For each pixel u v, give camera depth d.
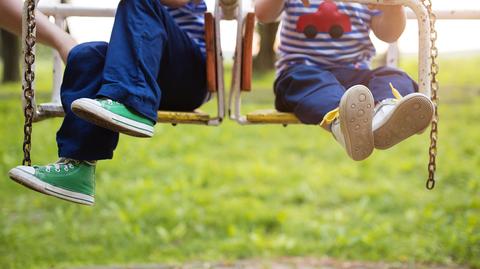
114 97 2.18
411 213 5.96
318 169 7.87
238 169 7.82
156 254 5.05
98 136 2.33
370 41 2.95
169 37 2.57
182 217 5.89
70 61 2.39
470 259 4.83
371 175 7.62
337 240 5.25
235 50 2.73
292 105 2.64
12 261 4.77
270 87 14.77
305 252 5.11
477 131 9.80
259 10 2.84
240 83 2.76
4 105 12.19
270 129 10.83
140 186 6.98
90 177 2.38
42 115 2.45
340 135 2.33
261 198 6.75
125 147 8.83
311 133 10.46
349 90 2.18
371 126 2.23
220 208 6.21
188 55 2.70
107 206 6.33
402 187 7.06
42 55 22.30
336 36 2.87
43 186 2.26
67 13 3.15
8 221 5.86
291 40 2.90
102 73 2.29
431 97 2.35
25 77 2.22
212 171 7.74
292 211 6.27
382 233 5.46
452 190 6.96
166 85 2.69
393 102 2.34
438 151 8.74
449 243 5.07
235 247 5.16
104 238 5.38
